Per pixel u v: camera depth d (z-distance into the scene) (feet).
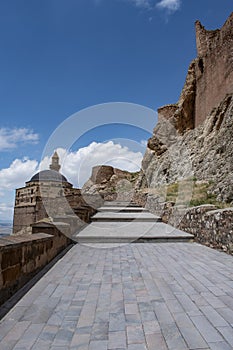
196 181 49.78
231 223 20.02
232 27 56.08
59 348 7.23
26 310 9.78
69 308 9.98
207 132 58.95
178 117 79.82
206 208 25.63
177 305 10.25
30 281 13.41
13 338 7.76
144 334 8.01
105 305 10.28
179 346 7.32
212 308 9.93
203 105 69.62
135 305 10.27
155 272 15.17
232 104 47.85
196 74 74.79
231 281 13.33
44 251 16.51
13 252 11.45
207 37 70.38
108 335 7.96
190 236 27.84
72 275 14.53
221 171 41.34
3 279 10.43
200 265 16.85
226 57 57.36
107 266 16.67
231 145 41.70
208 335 7.92
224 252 21.07
